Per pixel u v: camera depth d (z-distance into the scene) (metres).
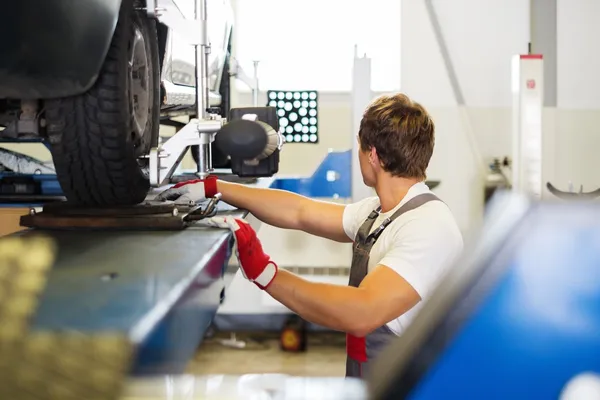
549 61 5.80
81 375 0.49
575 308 0.42
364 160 2.15
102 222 1.55
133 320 0.70
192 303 0.97
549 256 0.42
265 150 1.29
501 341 0.41
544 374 0.42
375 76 5.82
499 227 0.43
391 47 5.79
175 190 2.16
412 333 0.42
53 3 1.37
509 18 5.76
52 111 1.59
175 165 1.79
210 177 2.27
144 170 1.84
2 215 2.26
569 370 0.41
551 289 0.42
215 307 1.28
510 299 0.42
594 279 0.42
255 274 1.74
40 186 2.72
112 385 0.49
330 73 5.75
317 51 5.74
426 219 1.95
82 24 1.43
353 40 5.74
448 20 5.76
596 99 5.85
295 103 4.26
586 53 5.80
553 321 0.42
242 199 2.28
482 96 5.81
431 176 5.84
